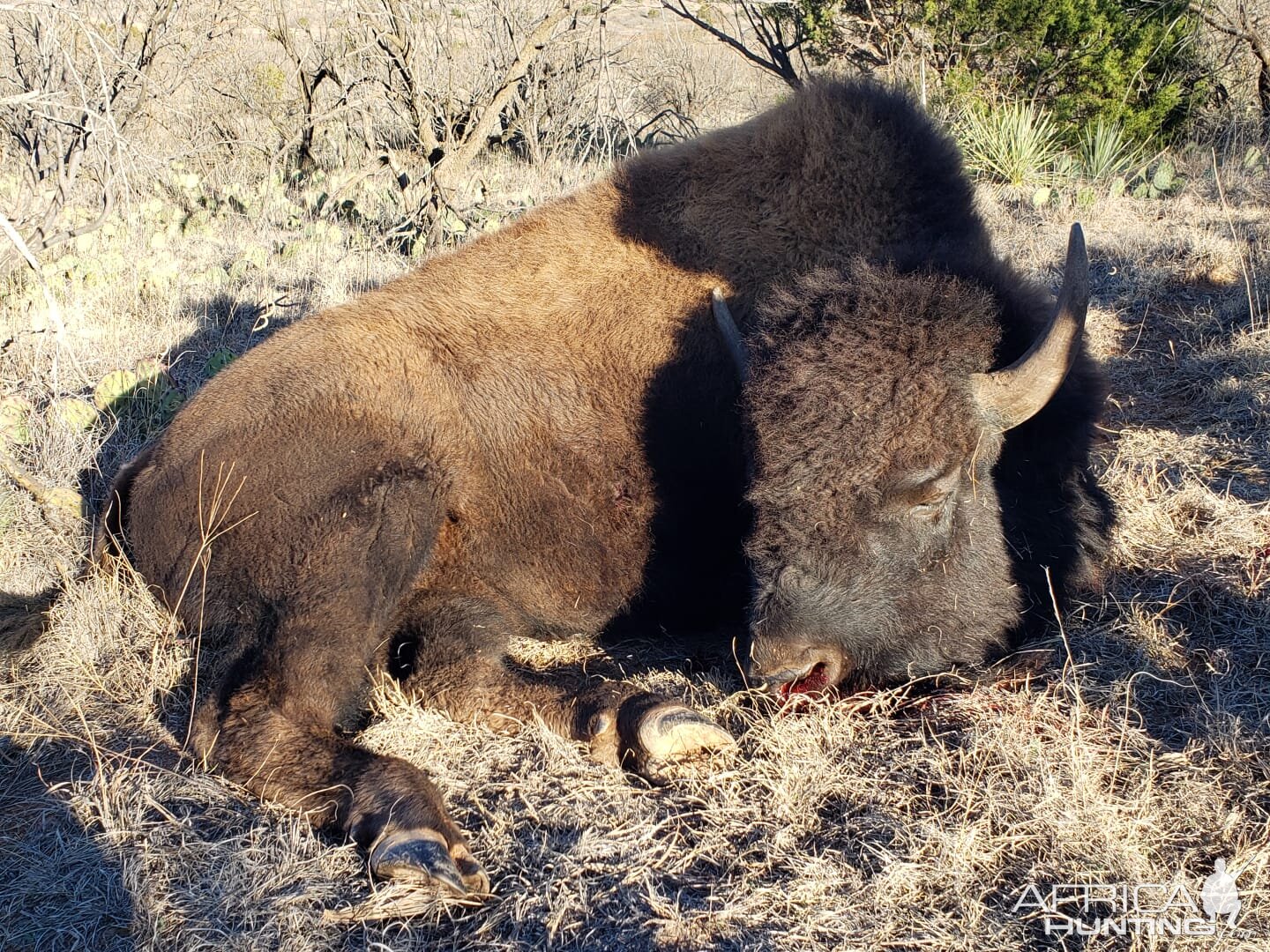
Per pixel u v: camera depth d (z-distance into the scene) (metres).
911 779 3.28
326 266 9.18
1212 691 3.56
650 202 4.49
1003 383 3.38
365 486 3.86
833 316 3.42
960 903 2.79
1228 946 2.57
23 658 4.07
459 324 4.34
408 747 3.63
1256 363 6.20
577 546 4.18
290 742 3.39
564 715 3.66
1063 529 4.04
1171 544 4.54
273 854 3.07
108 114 5.44
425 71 12.69
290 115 15.28
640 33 20.06
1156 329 7.29
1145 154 12.94
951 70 13.19
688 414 4.18
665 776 3.38
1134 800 3.06
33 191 9.55
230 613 3.84
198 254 10.19
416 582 4.00
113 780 3.35
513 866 3.05
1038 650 3.86
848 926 2.74
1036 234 9.21
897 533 3.37
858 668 3.57
